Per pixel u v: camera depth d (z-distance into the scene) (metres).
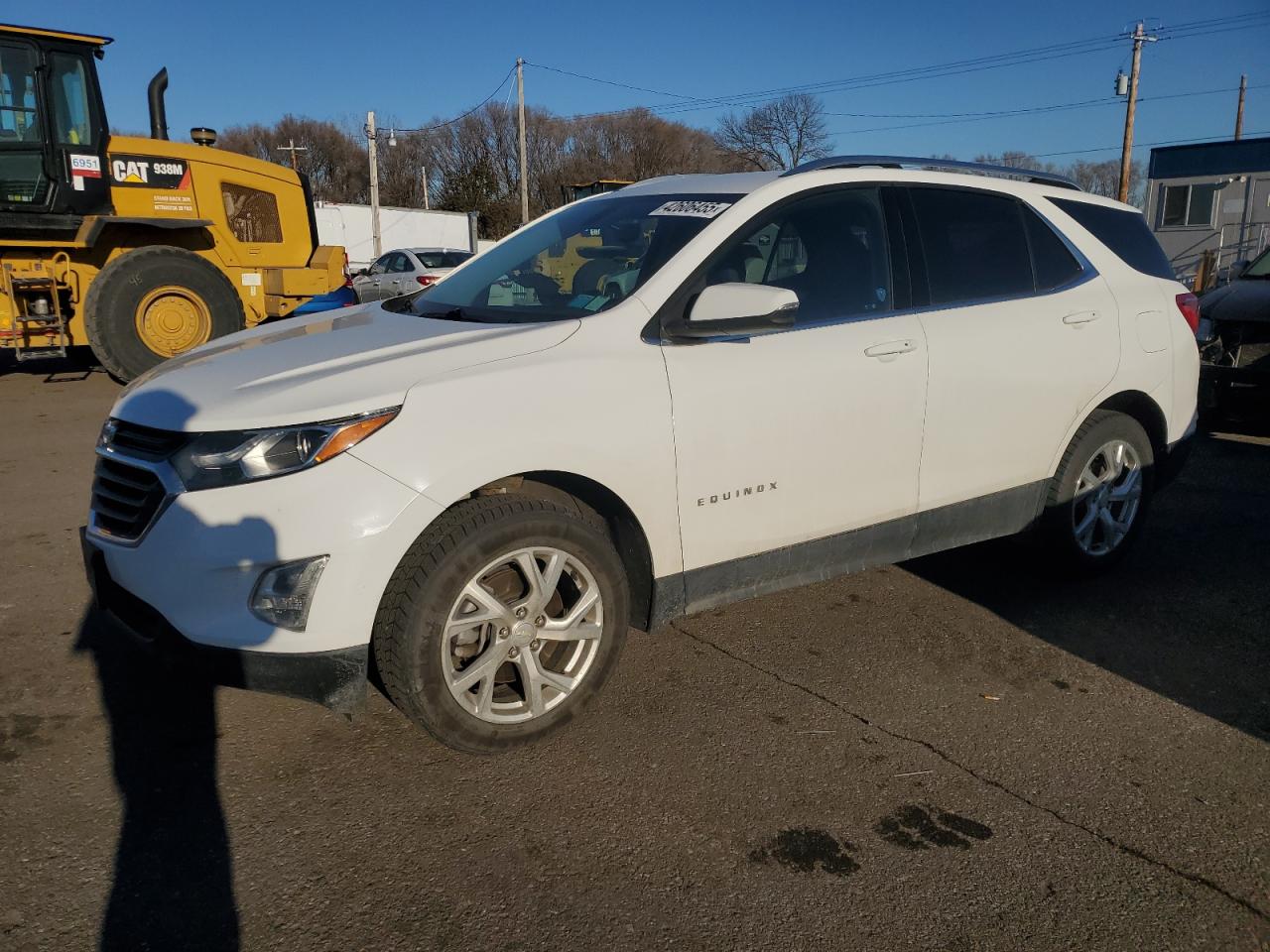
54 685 3.64
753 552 3.64
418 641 2.90
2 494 6.04
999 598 4.69
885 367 3.81
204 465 2.83
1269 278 8.57
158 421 2.99
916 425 3.94
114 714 3.46
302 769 3.15
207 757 3.21
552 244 4.13
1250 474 7.09
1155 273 4.99
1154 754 3.35
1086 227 4.77
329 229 38.38
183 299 9.96
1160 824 2.96
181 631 2.84
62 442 7.49
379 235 37.75
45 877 2.62
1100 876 2.72
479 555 2.96
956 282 4.20
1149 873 2.74
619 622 3.32
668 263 3.53
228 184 10.92
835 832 2.89
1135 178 62.03
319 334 3.64
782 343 3.61
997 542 5.51
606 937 2.46
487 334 3.29
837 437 3.73
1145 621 4.45
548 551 3.12
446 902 2.57
